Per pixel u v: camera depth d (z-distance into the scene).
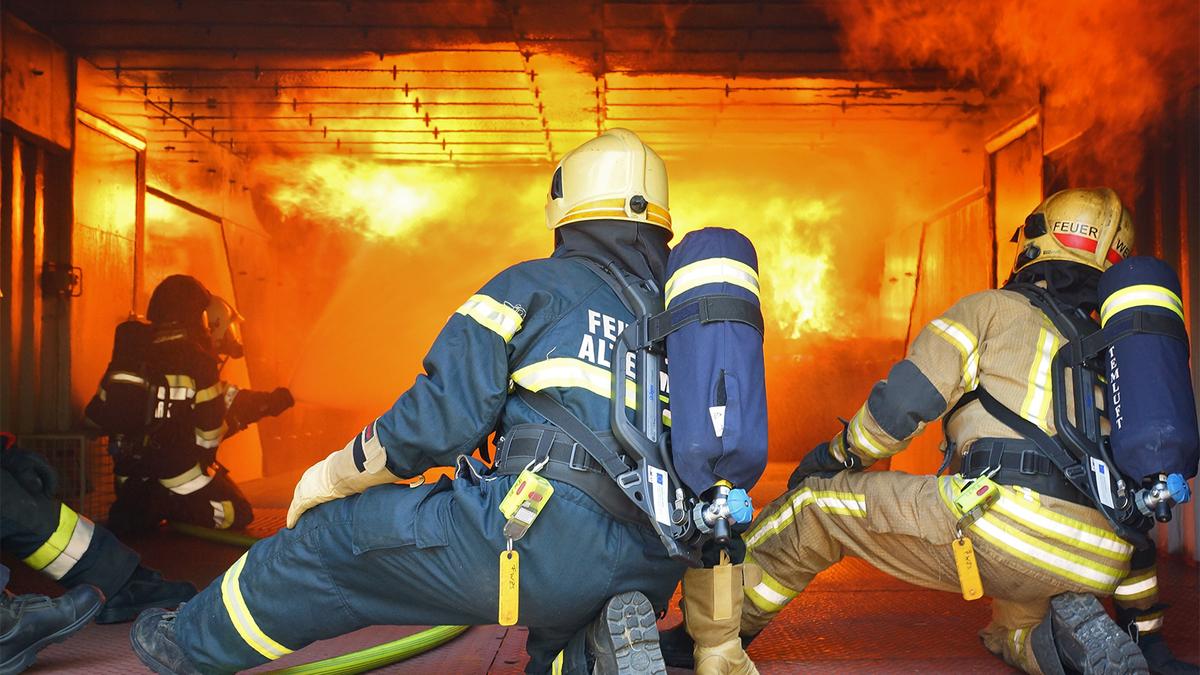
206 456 5.79
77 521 3.33
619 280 2.20
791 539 2.85
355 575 2.17
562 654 2.22
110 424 5.62
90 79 7.86
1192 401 2.40
